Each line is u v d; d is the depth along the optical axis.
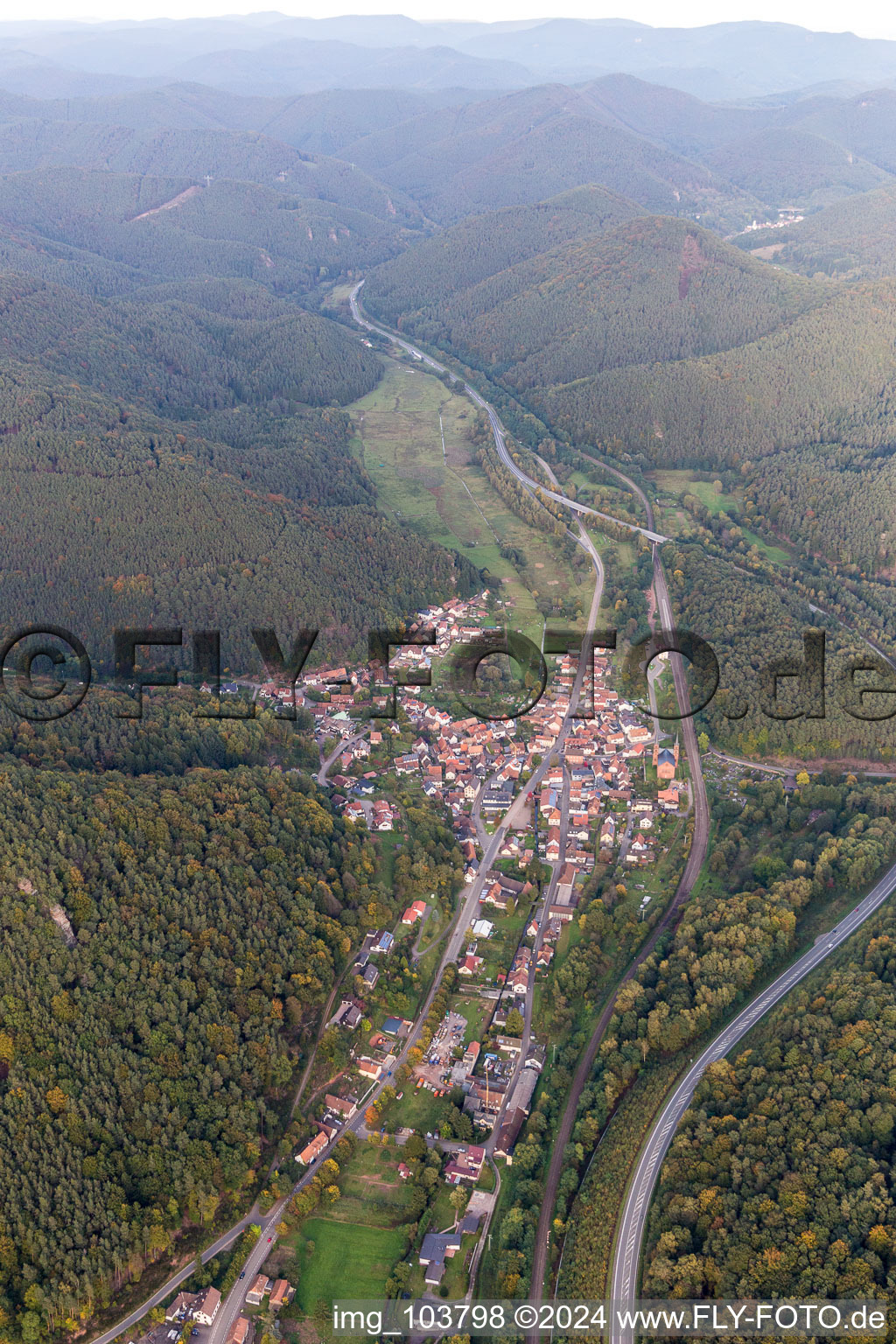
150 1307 158.75
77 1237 158.25
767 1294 142.75
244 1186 173.88
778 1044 181.88
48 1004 177.12
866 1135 158.62
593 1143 181.00
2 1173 159.88
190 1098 177.00
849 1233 145.12
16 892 185.62
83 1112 168.75
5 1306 151.50
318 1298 159.62
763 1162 159.88
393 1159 181.88
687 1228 156.00
